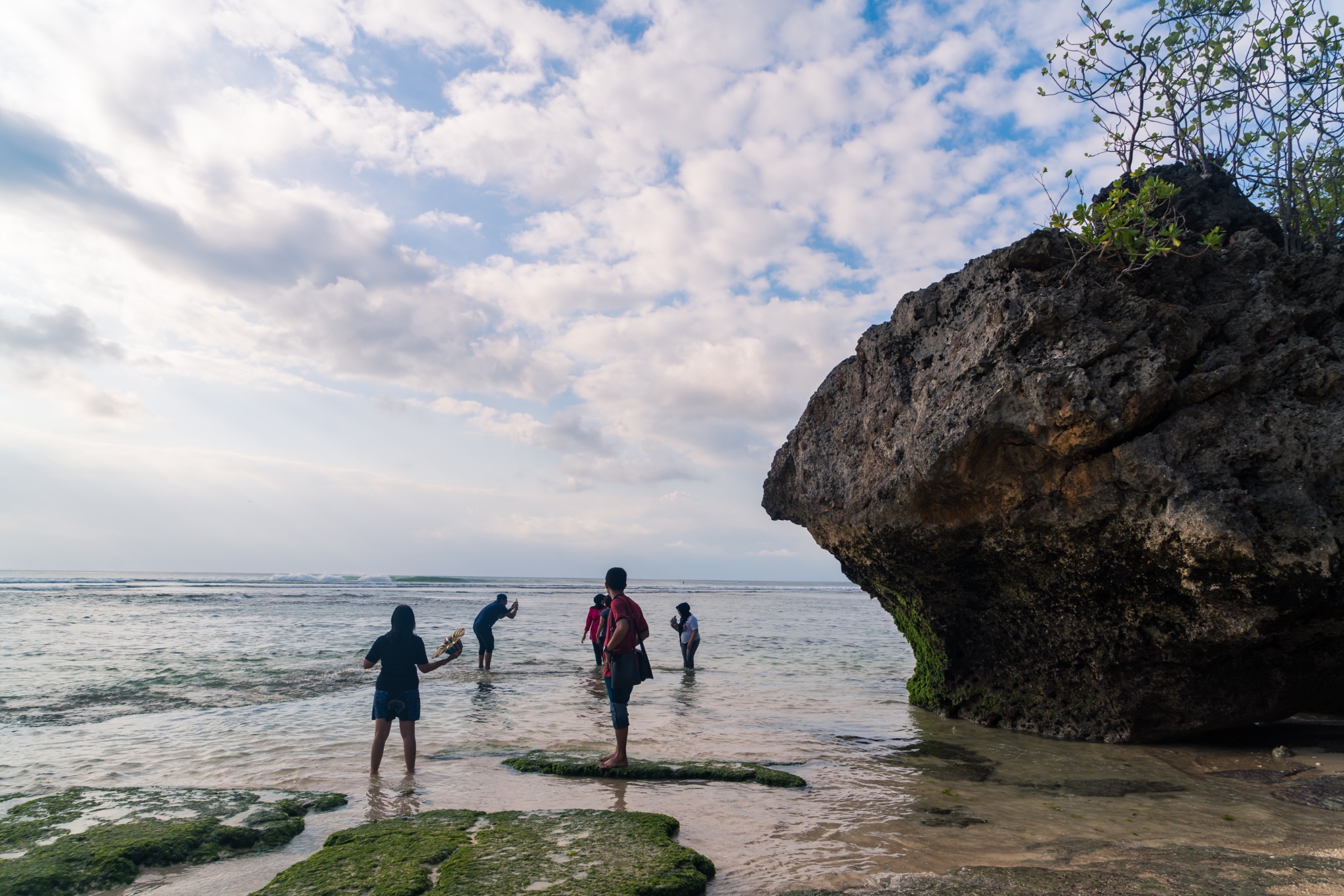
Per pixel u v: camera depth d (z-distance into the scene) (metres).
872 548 9.55
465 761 7.38
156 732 8.37
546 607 38.12
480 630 14.12
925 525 8.41
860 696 12.08
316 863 4.43
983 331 7.60
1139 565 7.25
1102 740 8.48
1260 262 7.43
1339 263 7.07
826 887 4.26
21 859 4.44
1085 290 7.16
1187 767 7.35
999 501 7.77
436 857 4.53
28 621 20.98
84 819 5.30
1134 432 6.99
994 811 5.87
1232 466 6.69
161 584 55.78
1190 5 9.02
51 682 11.49
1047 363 6.97
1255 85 9.09
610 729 9.05
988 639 9.62
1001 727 9.50
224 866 4.61
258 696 10.57
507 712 9.95
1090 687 8.61
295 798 5.92
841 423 10.10
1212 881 4.21
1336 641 7.01
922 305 8.66
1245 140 9.30
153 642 16.92
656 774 6.85
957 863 4.68
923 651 10.98
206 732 8.40
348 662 14.05
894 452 8.55
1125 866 4.52
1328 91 8.70
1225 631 6.89
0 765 7.01
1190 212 8.30
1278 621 6.68
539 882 4.12
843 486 9.72
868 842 5.11
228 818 5.36
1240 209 8.35
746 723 9.64
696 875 4.27
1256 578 6.42
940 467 7.64
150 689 11.03
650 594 71.06
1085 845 5.00
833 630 27.27
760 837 5.22
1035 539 7.79
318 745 7.91
